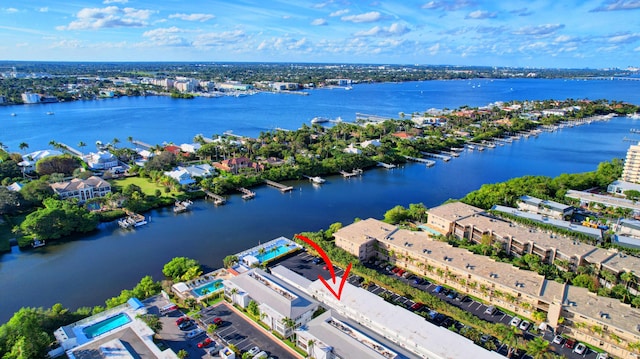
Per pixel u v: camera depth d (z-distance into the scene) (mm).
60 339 95938
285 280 126438
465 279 123938
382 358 87875
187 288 122188
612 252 137250
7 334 93250
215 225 181500
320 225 182875
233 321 109875
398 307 108375
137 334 98312
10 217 182250
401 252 139750
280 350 99250
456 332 103250
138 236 169250
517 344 96188
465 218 164750
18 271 139875
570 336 104938
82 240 165250
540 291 111875
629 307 104688
